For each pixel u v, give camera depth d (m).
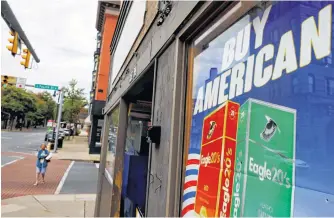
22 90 61.12
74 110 44.22
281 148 0.92
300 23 0.90
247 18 1.22
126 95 4.40
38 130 68.12
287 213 0.86
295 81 0.89
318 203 0.76
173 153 1.86
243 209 1.11
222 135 1.35
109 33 22.14
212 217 1.36
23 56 10.15
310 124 0.81
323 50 0.80
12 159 17.27
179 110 1.90
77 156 20.91
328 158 0.74
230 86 1.32
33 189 10.12
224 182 1.28
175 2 2.01
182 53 1.95
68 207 7.53
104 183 6.14
